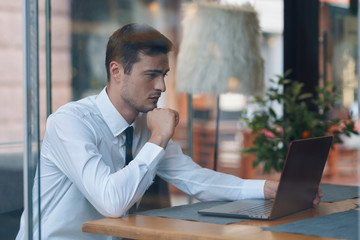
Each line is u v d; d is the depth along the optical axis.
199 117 3.55
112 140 2.13
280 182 1.66
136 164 1.88
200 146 3.61
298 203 1.81
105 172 1.86
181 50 3.25
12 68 2.88
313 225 1.57
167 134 1.97
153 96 2.19
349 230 1.50
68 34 2.38
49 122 2.03
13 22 2.87
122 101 2.14
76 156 1.90
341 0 4.13
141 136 2.26
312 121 3.63
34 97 2.08
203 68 3.41
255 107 3.81
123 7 2.71
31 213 2.04
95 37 2.54
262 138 3.65
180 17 3.23
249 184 2.11
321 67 4.15
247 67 3.64
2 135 2.68
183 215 1.78
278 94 3.86
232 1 3.55
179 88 3.35
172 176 2.27
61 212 2.07
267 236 1.44
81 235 2.09
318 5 4.21
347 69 4.10
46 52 2.21
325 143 1.92
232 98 3.66
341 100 3.92
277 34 3.98
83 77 2.43
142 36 2.18
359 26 1.42
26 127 2.06
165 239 1.52
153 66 2.18
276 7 3.91
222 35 3.48
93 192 1.82
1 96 2.78
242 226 1.58
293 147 1.66
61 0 2.33
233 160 3.72
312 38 4.20
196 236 1.47
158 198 2.41
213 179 2.18
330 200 2.07
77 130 1.96
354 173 3.58
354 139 3.61
